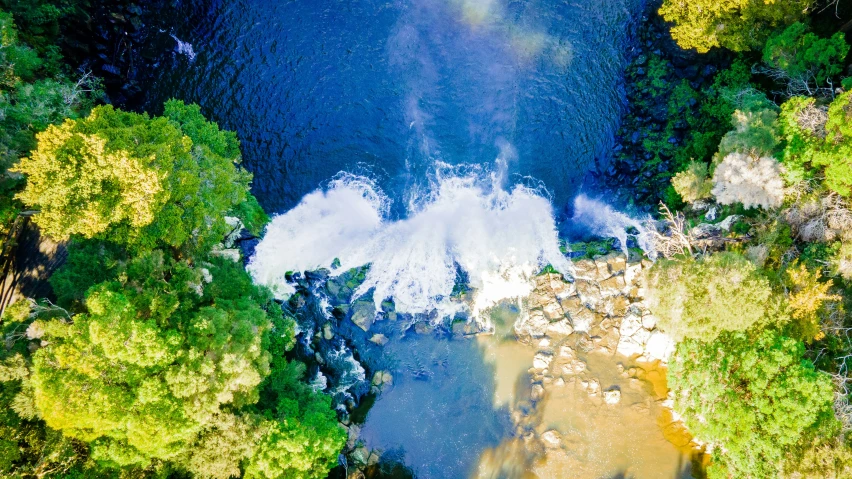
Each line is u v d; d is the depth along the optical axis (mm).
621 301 38375
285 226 41000
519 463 36125
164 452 25562
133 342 24125
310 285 39219
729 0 35031
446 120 42969
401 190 42281
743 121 33875
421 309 39094
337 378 37344
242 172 36219
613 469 35594
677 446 35656
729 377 29828
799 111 31500
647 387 36906
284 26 43812
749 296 29188
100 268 28969
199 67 43344
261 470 27875
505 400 37469
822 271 30781
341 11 44125
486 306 39000
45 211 25859
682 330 31250
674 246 36500
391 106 43062
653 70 42344
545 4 44219
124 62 42688
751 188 32969
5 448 25625
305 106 42906
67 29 39500
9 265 33625
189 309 28922
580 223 41438
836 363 29328
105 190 26234
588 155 42625
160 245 30344
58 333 25109
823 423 26781
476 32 44000
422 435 36938
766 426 27562
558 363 37750
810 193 31641
